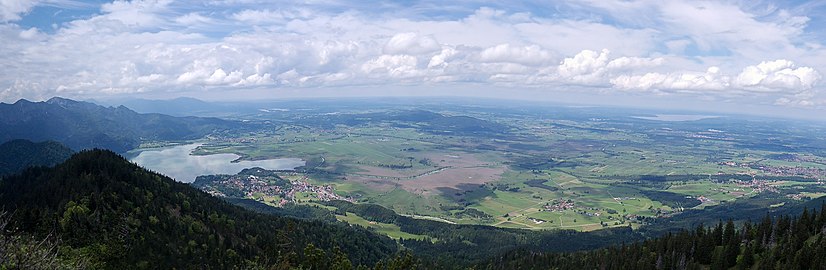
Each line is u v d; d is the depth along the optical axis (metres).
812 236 143.25
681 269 154.62
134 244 141.88
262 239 184.75
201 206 189.75
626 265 164.88
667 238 170.88
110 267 129.00
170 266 142.00
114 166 183.25
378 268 183.75
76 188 161.50
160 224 157.88
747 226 164.62
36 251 50.41
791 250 131.88
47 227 132.62
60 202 152.88
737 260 145.00
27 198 157.50
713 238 158.00
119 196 162.00
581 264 185.88
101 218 146.38
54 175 172.50
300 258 171.12
